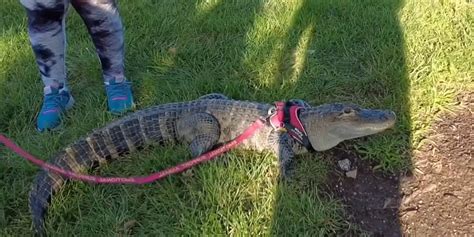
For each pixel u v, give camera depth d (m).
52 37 3.62
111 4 3.62
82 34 4.69
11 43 4.48
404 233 3.15
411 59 4.25
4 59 4.35
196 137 3.48
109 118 3.84
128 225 3.17
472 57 4.23
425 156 3.57
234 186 3.31
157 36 4.67
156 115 3.55
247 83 4.12
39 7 3.44
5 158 3.56
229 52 4.41
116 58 3.84
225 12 4.85
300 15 4.71
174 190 3.30
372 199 3.32
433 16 4.63
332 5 4.79
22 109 3.93
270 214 3.17
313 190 3.31
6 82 4.17
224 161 3.44
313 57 4.38
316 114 3.40
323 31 4.58
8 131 3.81
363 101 3.98
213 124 3.49
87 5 3.55
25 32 4.65
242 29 4.66
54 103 3.84
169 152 3.51
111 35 3.72
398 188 3.39
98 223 3.17
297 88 4.03
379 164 3.51
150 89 4.11
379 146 3.56
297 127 3.42
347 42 4.49
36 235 3.11
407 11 4.72
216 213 3.15
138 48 4.52
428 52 4.33
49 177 3.25
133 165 3.50
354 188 3.38
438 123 3.80
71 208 3.24
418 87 4.02
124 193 3.31
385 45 4.38
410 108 3.85
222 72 4.23
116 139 3.49
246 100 3.97
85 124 3.76
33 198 3.15
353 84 4.13
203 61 4.39
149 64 4.39
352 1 4.82
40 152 3.58
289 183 3.34
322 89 4.08
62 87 3.90
